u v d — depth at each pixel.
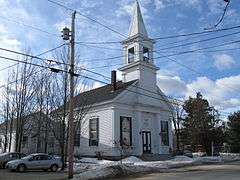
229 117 61.41
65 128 32.22
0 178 22.84
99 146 40.22
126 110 40.62
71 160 23.20
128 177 23.41
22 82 38.75
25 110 38.31
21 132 37.84
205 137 52.06
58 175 25.31
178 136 51.72
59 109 33.03
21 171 28.44
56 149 42.38
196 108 54.03
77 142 43.47
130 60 44.59
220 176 20.66
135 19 44.50
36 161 29.06
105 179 22.98
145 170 27.34
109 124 39.41
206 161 37.62
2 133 47.59
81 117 34.97
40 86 39.34
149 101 43.22
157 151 42.62
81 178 22.75
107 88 45.09
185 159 38.66
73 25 25.27
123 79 44.81
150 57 44.53
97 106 41.34
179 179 19.98
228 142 60.41
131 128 40.62
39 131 39.66
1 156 31.84
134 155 39.84
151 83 44.22
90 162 35.59
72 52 24.91
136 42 43.59
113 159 37.84
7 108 39.47
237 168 27.64
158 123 43.47
